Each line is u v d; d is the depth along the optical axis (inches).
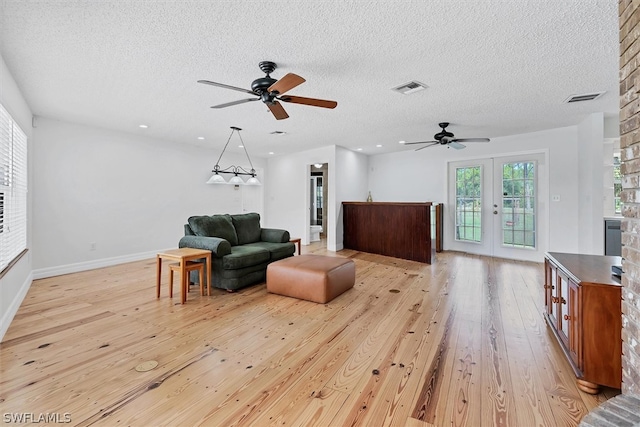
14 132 120.2
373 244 233.1
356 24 77.4
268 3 69.2
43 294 131.8
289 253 169.5
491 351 82.8
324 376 71.2
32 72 105.5
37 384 67.2
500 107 145.5
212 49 90.1
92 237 182.2
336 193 247.3
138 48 89.5
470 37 83.4
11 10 70.7
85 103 138.4
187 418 57.2
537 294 133.3
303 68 102.8
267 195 308.0
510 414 58.2
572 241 186.2
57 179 166.6
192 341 88.5
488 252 224.2
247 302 122.6
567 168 187.0
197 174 245.3
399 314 110.1
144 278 159.5
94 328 97.0
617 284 63.1
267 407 60.5
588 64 99.7
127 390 65.4
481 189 226.7
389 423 56.1
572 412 58.7
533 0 67.9
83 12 72.0
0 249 100.5
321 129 189.3
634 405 42.3
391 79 112.2
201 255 127.9
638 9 49.5
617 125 166.4
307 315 109.0
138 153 205.5
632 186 52.2
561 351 82.0
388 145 245.4
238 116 159.8
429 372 72.8
